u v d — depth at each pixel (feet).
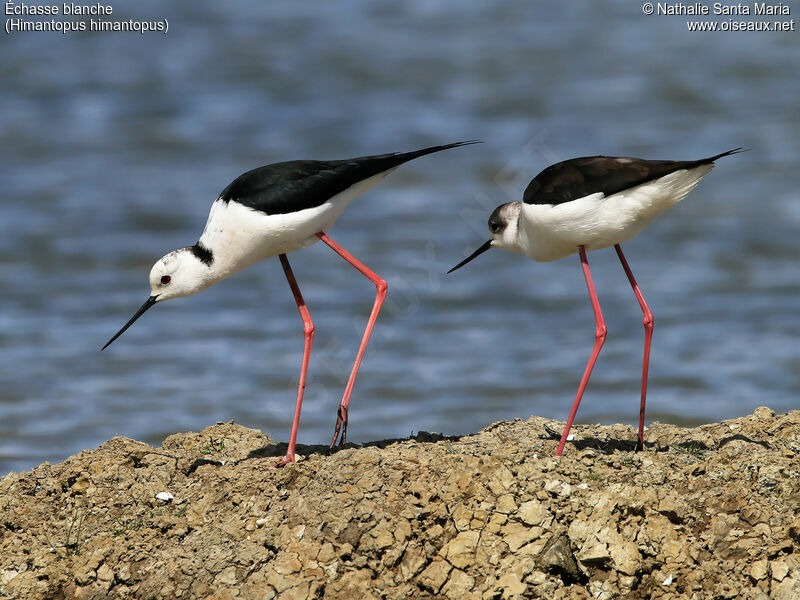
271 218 26.86
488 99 83.51
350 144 73.77
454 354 47.73
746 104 82.12
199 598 22.77
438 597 22.25
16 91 85.51
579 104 82.69
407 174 71.46
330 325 50.93
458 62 93.76
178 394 43.06
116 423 40.11
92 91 86.07
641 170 24.73
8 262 57.47
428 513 23.32
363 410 41.65
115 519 25.86
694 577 22.39
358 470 24.47
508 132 75.92
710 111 80.64
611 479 24.07
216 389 43.80
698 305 52.54
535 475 23.76
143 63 92.89
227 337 49.60
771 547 22.59
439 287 56.24
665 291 54.60
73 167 71.41
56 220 62.95
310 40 100.32
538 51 96.68
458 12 111.75
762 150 72.90
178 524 25.08
